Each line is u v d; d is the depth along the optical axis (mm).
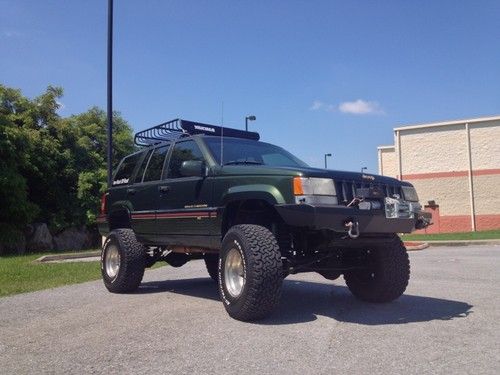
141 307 6434
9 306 6656
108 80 15266
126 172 8430
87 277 9672
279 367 3920
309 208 5109
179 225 6766
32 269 11125
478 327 5098
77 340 4855
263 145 7402
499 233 24750
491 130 30703
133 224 7723
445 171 31703
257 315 5305
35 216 24719
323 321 5441
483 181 30719
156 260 8055
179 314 5914
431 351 4266
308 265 6012
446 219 31484
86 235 28703
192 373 3830
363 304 6500
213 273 8914
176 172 7066
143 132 8398
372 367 3883
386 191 5891
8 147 22109
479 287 7770
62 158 27141
